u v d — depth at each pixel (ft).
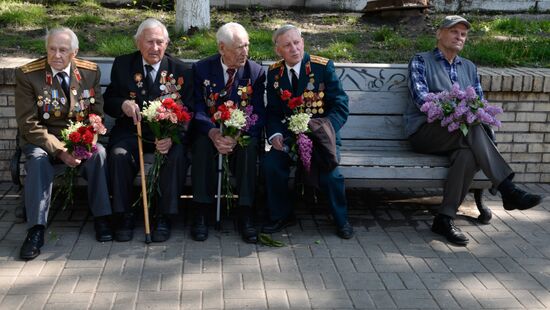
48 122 15.10
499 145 18.72
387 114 17.79
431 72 16.67
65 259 13.56
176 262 13.56
